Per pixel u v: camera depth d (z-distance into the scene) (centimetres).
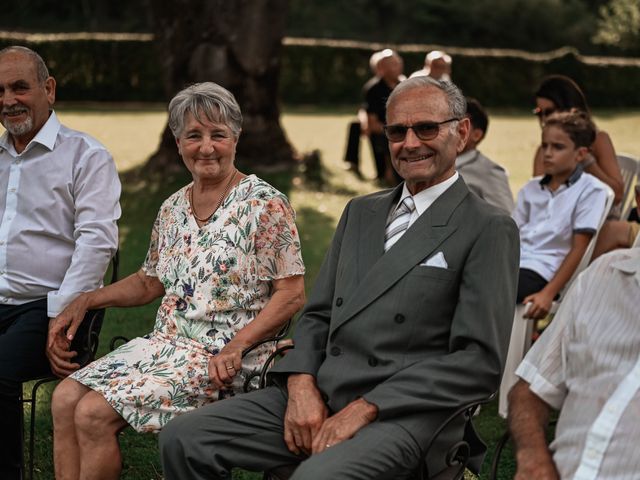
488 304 301
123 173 1305
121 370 350
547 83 573
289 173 1304
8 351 381
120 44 2681
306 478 280
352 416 296
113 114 2347
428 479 300
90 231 397
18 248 404
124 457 436
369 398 299
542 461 267
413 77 331
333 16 4400
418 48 2880
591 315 267
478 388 298
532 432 273
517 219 513
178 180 1218
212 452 311
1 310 407
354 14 4397
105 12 4331
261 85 1316
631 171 613
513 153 1631
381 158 1298
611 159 561
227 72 1291
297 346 334
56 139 409
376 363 313
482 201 323
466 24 4275
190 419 315
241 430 316
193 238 365
